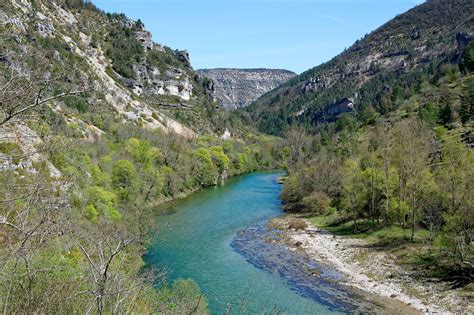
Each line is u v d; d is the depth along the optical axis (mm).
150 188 71000
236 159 126375
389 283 36344
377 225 54281
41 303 9484
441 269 37281
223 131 180500
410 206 50406
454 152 50344
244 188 95688
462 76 123938
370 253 44469
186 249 46438
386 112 132250
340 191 65438
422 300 32469
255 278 37719
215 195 85375
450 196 44594
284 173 128375
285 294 34031
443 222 45688
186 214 65688
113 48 188250
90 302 10414
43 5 117500
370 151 78750
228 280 37062
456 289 33312
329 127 197875
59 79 8250
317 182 71500
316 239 51781
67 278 11625
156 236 47344
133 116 130000
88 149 63188
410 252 42344
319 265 41812
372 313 30453
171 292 23797
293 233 54969
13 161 8891
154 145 95062
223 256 44281
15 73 7469
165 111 167625
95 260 14711
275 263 42312
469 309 30062
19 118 7801
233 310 30391
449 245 38062
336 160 84938
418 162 49469
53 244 13531
